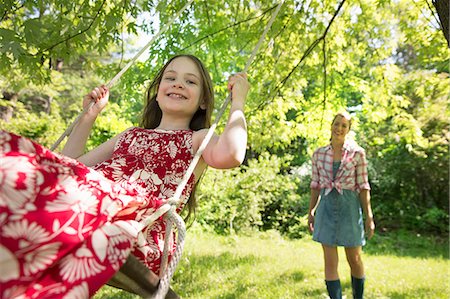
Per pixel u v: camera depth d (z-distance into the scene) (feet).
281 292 15.40
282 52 19.34
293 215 37.65
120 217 4.59
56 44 13.01
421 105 28.02
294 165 48.19
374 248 31.48
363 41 21.02
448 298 15.38
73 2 13.57
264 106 20.35
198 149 5.88
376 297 15.38
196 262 20.20
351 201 13.58
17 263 3.61
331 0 18.16
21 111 40.01
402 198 43.04
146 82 17.47
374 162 43.52
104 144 7.12
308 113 22.39
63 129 39.22
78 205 4.08
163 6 15.24
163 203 5.05
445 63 23.34
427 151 40.60
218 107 20.12
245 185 33.42
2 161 3.82
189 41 16.90
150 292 4.47
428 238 36.94
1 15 12.30
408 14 19.84
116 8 13.67
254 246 27.86
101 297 14.39
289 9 16.94
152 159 6.20
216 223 33.53
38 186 3.89
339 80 22.12
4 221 3.61
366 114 24.03
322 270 19.53
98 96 7.57
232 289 15.76
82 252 3.95
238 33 17.78
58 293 3.72
